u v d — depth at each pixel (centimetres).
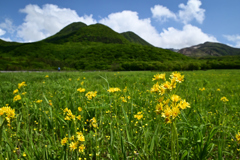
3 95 454
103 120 268
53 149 193
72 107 303
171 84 139
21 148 200
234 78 1474
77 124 250
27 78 1042
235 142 203
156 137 168
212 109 374
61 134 237
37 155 173
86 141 207
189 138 194
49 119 255
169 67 5066
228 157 207
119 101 348
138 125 270
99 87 574
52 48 11562
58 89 505
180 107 127
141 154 184
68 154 178
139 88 654
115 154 173
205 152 161
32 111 318
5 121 163
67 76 1294
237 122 285
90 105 312
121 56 10006
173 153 136
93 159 206
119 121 280
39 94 466
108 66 7869
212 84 916
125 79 1003
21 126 278
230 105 393
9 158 175
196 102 376
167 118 127
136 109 345
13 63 5384
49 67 6319
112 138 193
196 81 1009
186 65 5244
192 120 280
